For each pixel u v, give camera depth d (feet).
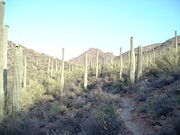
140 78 68.44
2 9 25.90
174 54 63.93
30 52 222.48
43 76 115.55
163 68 63.52
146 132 26.12
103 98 50.39
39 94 67.31
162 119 29.40
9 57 152.46
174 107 31.14
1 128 22.79
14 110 28.60
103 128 27.04
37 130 27.76
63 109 46.80
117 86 73.92
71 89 79.92
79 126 31.50
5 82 30.68
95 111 30.83
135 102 47.75
